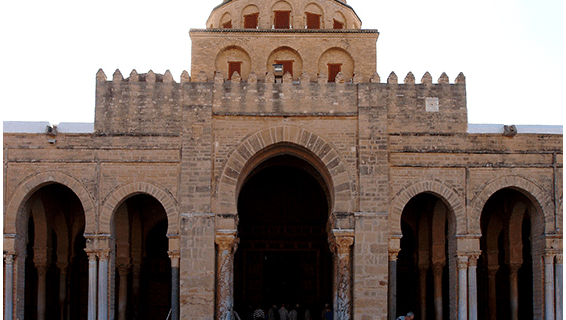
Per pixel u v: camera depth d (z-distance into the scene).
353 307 31.48
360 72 37.09
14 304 31.83
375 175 32.28
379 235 31.81
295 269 39.97
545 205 32.81
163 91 33.16
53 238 39.38
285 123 32.84
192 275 31.38
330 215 32.94
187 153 32.28
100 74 33.28
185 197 31.94
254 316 36.66
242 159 32.47
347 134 32.78
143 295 39.62
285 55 37.47
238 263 39.75
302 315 39.41
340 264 31.80
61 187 37.00
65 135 32.72
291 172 40.41
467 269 32.31
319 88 33.12
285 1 39.38
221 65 37.19
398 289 40.34
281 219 40.28
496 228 38.12
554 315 32.34
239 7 39.56
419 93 33.41
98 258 32.16
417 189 32.53
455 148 32.94
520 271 40.66
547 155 33.12
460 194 32.66
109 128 32.84
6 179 32.34
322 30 37.25
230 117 32.81
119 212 36.97
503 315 39.50
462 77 33.66
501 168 32.91
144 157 32.56
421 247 38.41
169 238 32.03
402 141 32.91
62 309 36.97
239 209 40.19
